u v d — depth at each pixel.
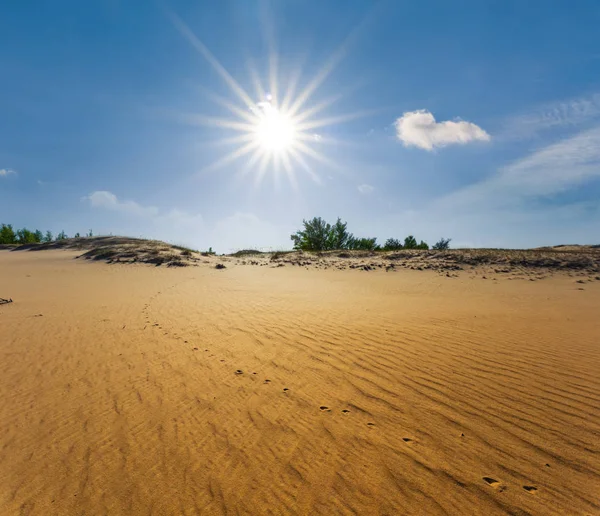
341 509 2.10
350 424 3.01
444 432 2.87
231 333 5.91
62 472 2.46
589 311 7.70
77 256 22.67
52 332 6.09
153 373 4.22
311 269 17.91
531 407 3.25
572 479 2.31
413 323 6.48
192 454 2.64
